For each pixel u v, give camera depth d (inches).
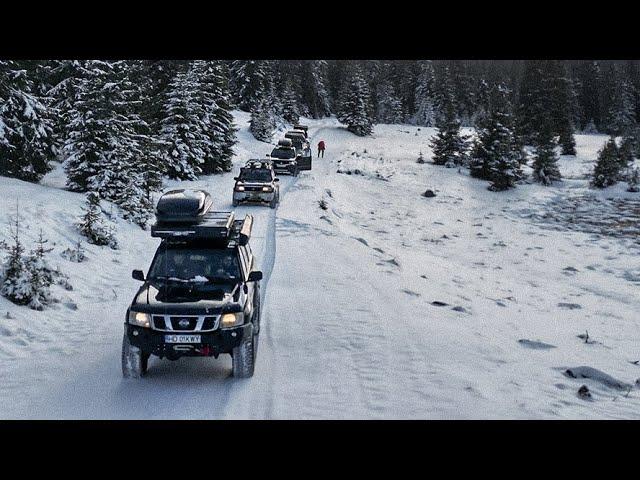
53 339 340.2
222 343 267.4
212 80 1363.2
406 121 4645.7
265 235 745.0
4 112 688.4
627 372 353.1
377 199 1381.6
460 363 328.8
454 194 1517.0
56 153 755.4
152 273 306.7
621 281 762.2
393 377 298.2
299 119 3516.2
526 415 256.7
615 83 4040.4
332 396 269.0
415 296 514.0
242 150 1809.8
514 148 1833.2
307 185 1282.0
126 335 273.9
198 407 250.1
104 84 781.9
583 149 2596.0
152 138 953.5
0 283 381.7
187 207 311.4
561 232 1113.4
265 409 250.8
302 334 369.7
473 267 815.1
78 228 581.0
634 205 1392.7
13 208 558.9
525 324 479.5
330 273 562.3
